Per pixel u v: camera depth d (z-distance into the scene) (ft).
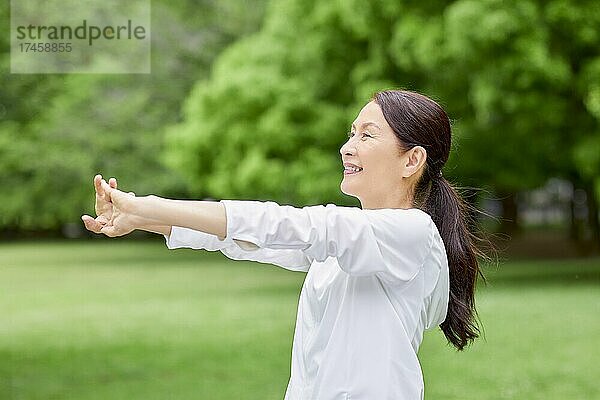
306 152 81.30
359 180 10.45
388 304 9.84
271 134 81.10
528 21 64.85
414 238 9.65
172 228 10.06
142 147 133.49
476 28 64.23
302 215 9.20
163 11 130.00
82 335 53.78
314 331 10.13
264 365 42.65
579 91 69.41
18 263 117.08
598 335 49.85
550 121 71.61
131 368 42.42
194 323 58.08
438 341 47.26
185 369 41.83
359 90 77.20
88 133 132.16
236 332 53.62
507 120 76.48
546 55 66.18
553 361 42.06
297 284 85.05
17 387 38.06
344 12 76.54
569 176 100.01
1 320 61.31
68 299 74.33
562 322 54.90
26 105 132.77
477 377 38.47
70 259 123.95
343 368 9.77
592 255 111.96
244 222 8.98
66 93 130.93
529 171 84.84
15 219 161.68
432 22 69.82
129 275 97.66
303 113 81.87
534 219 194.29
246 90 82.48
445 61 68.69
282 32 86.33
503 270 93.61
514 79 67.00
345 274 9.98
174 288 82.53
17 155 133.69
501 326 53.47
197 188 100.63
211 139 87.86
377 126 10.34
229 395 36.01
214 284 85.97
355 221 9.36
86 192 139.85
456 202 10.78
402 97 10.46
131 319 60.85
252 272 100.22
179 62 133.08
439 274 10.21
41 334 54.49
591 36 67.92
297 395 10.16
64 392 36.96
